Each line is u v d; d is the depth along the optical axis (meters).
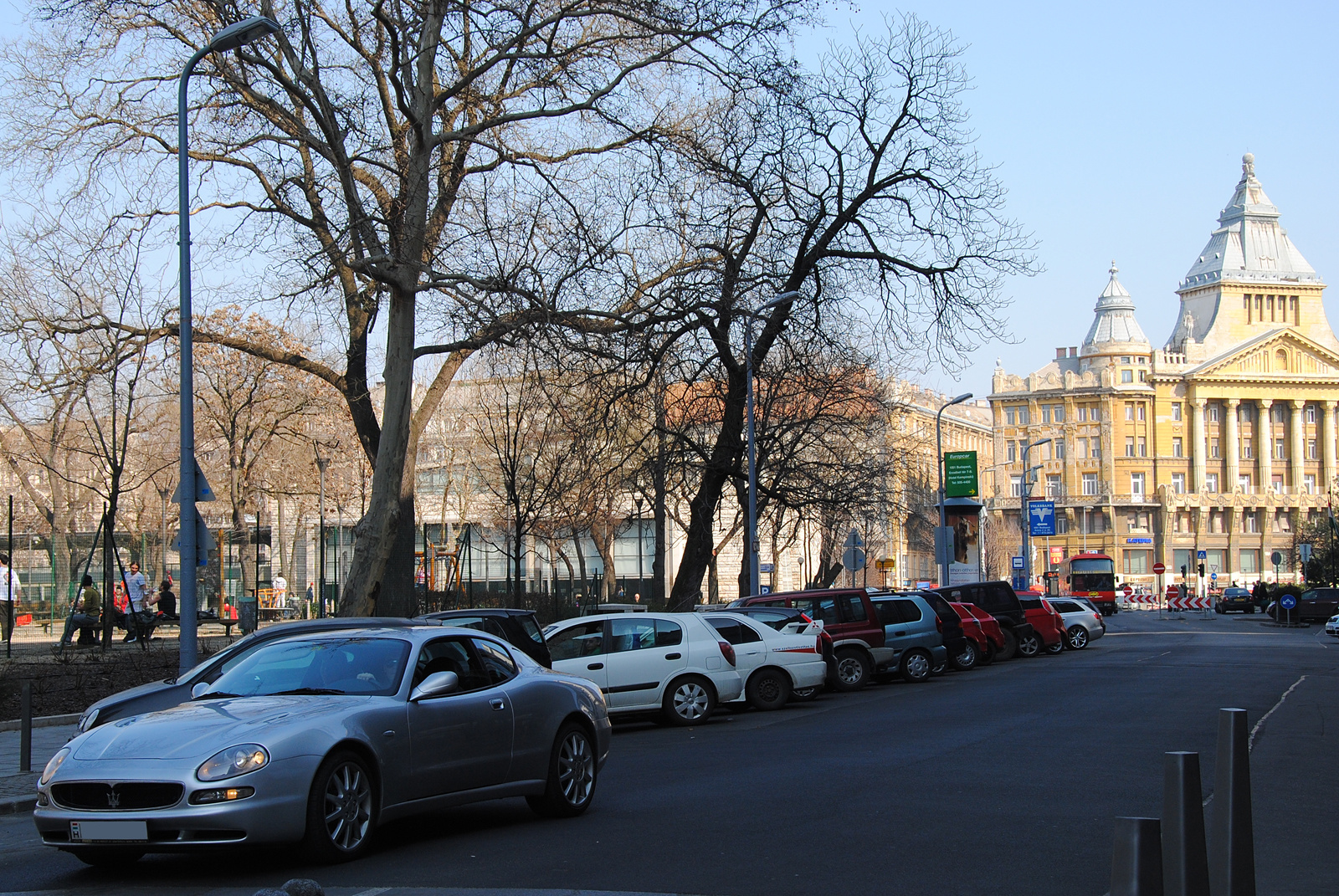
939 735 14.75
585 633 17.98
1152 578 118.94
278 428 46.00
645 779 11.68
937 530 47.69
